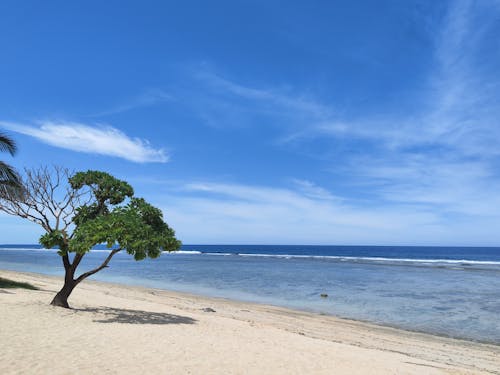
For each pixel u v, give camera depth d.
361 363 10.07
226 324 14.42
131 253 12.09
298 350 10.82
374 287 33.56
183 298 24.44
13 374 6.57
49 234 13.19
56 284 25.47
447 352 13.68
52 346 8.48
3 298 14.54
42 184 13.73
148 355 8.52
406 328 17.78
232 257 102.69
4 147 17.48
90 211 14.38
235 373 7.93
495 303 25.05
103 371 7.16
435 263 75.38
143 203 14.16
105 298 19.22
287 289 31.92
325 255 120.69
